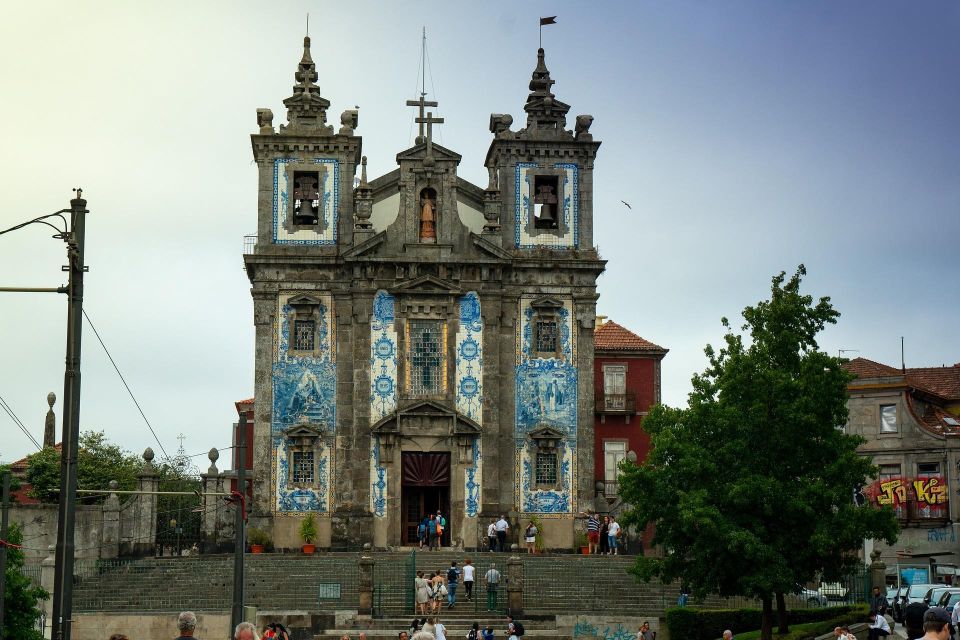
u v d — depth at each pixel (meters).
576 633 53.22
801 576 46.44
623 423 77.81
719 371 48.97
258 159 69.19
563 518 67.69
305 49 70.50
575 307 69.25
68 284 29.78
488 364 68.12
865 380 78.62
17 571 41.91
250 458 81.38
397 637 49.53
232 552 65.00
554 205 70.56
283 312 68.12
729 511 46.78
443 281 68.19
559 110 70.81
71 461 29.02
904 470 76.94
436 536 66.75
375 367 67.81
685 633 51.25
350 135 69.50
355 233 68.31
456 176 69.38
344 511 66.50
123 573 58.06
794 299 47.91
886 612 53.06
